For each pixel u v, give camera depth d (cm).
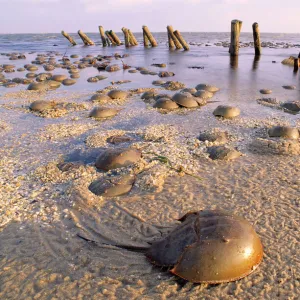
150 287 116
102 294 114
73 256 133
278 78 495
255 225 148
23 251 136
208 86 412
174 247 118
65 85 470
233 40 806
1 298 114
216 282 108
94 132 269
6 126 287
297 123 278
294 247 133
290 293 112
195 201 169
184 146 229
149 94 376
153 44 1203
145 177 185
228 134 252
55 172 200
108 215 160
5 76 552
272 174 192
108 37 1373
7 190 183
